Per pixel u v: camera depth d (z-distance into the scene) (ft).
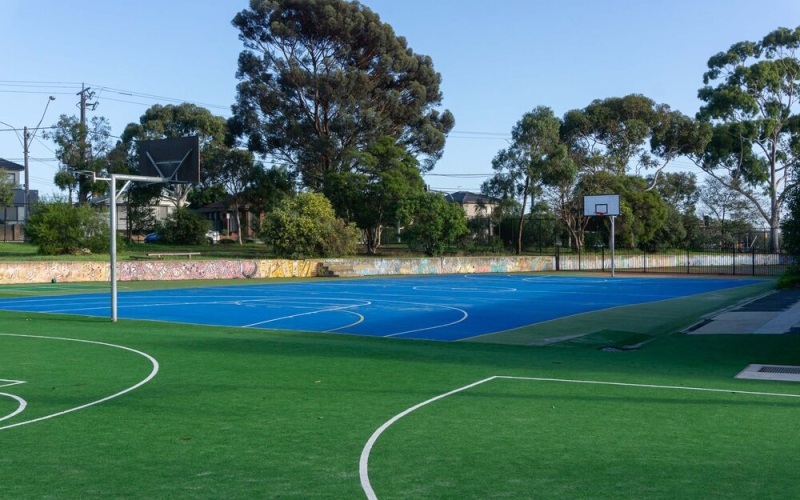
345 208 190.60
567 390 38.75
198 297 105.29
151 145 79.41
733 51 232.94
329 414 33.01
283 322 75.25
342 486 22.70
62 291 113.29
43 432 29.71
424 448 27.22
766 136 236.22
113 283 73.41
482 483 22.95
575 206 206.90
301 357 50.70
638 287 131.64
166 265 142.51
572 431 29.73
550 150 199.62
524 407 34.47
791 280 114.73
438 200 187.21
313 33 201.16
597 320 78.33
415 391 38.52
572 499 21.43
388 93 208.54
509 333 67.67
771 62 231.71
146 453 26.61
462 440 28.35
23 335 61.77
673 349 56.03
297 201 172.76
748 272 185.98
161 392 38.11
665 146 245.45
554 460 25.53
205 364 47.32
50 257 148.87
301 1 193.36
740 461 25.31
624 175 220.64
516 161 200.75
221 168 221.46
